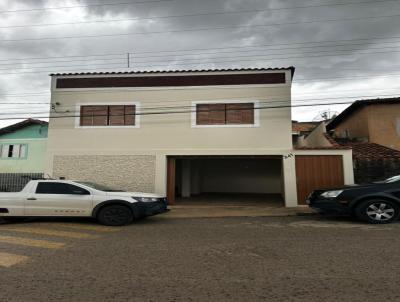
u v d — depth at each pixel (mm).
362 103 18391
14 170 23000
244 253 6488
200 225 10031
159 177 15398
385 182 9969
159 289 4648
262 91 15312
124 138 15742
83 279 5078
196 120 15523
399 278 4957
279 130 15016
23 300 4301
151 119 15734
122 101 15898
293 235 8133
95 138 15852
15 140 23328
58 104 16109
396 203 9594
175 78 15781
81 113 16047
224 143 15258
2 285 4844
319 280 4926
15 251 6809
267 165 23906
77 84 16188
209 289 4629
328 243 7176
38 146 23031
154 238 8008
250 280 4969
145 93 15844
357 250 6543
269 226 9609
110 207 10141
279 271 5363
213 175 24375
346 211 9789
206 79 15633
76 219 11250
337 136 23156
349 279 4945
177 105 15664
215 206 15359
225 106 15461
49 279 5086
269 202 16984
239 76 15500
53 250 6871
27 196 10406
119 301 4262
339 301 4180
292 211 13078
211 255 6367
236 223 10398
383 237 7660
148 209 10273
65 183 10586
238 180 24094
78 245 7316
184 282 4914
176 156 15734
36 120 23000
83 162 15766
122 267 5660
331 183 14266
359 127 19594
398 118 18000
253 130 15164
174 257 6250
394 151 15578
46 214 10344
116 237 8195
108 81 16078
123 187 15484
